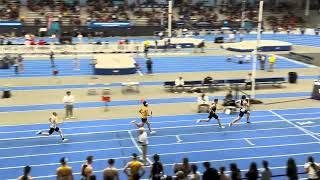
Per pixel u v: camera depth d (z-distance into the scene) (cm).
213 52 4631
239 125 2336
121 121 2359
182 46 4816
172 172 1747
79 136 2125
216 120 2411
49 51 4269
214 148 2012
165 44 4675
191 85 3017
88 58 4141
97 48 4384
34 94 2888
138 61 4047
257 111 2594
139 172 1430
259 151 1986
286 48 4903
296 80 3359
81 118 2398
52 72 3550
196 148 2009
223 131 2239
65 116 2419
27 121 2336
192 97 2877
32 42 4359
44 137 2105
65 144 2019
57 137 2106
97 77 3409
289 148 2030
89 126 2270
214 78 3419
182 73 3603
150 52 4516
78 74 3500
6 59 3694
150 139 2108
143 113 2166
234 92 2994
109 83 3219
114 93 2947
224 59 4238
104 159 1861
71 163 1812
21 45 4288
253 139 2133
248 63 4072
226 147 2027
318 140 2138
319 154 1966
